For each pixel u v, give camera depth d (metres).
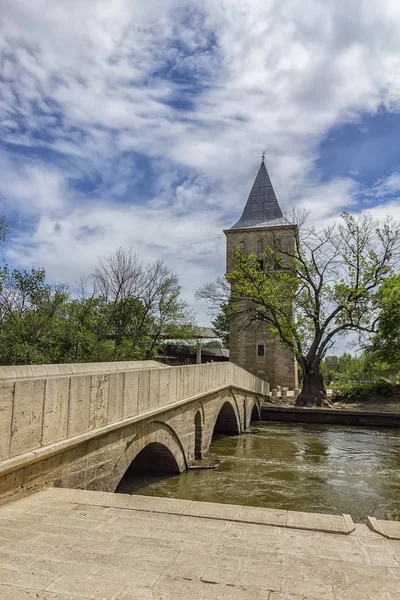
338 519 5.63
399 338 34.56
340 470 16.59
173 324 37.38
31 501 6.13
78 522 5.37
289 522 5.50
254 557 4.53
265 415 32.09
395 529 5.31
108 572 4.12
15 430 6.16
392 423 29.30
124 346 32.00
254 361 45.22
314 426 29.45
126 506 5.98
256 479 14.97
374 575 4.20
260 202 50.62
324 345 36.28
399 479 15.38
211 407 18.53
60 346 28.08
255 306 43.81
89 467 8.17
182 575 4.11
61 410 7.29
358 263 35.81
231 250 48.56
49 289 27.77
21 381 6.31
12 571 4.09
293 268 37.69
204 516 5.65
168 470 14.22
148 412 10.89
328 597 3.78
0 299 26.38
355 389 37.59
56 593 3.71
